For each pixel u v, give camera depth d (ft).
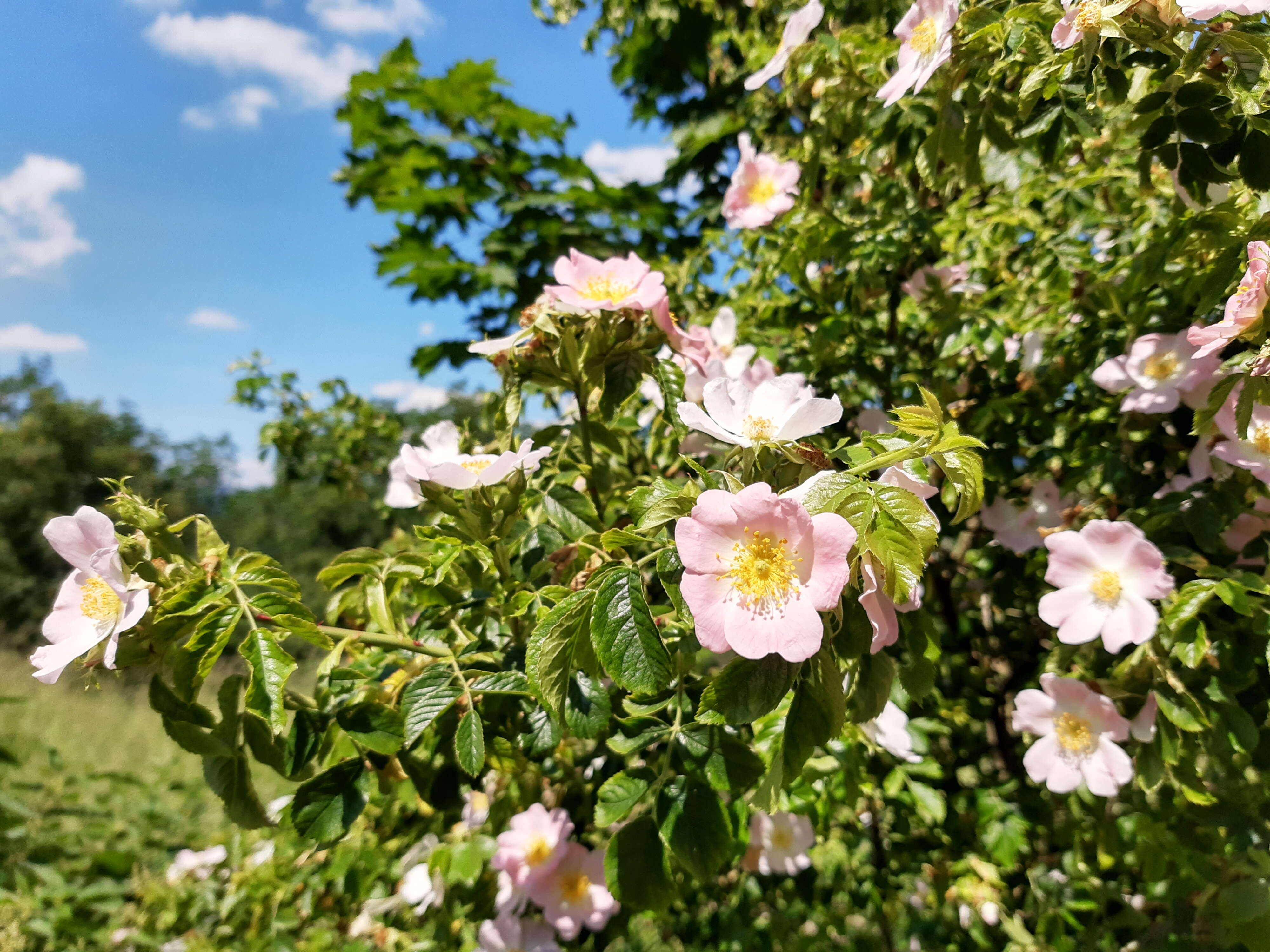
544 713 0.95
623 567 0.74
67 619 0.82
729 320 1.53
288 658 0.77
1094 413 1.38
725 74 2.91
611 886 0.83
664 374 1.03
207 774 0.84
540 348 1.06
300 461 3.29
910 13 1.15
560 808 1.32
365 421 3.36
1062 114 1.06
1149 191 1.40
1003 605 1.58
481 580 1.09
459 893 1.36
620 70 3.38
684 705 0.91
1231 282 0.96
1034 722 1.20
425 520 1.68
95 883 2.46
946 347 1.37
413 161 3.93
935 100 1.11
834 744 1.18
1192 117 0.91
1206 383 1.17
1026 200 1.60
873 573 0.69
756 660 0.68
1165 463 1.34
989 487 1.51
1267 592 1.01
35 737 4.68
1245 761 1.19
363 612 1.16
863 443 0.80
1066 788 1.17
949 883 1.47
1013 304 1.65
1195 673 1.11
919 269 1.57
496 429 1.08
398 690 0.96
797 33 1.37
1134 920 1.34
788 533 0.67
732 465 0.84
